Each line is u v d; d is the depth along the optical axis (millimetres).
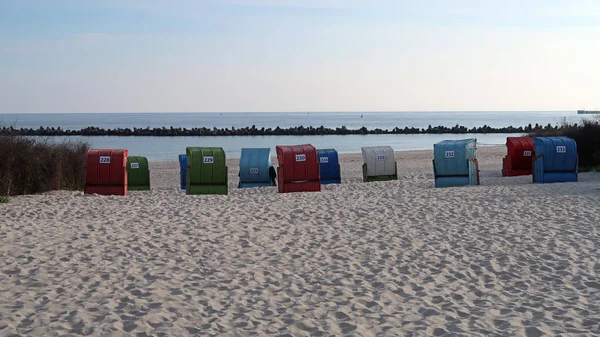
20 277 7652
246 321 6000
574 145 19250
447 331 5711
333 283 7512
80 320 5945
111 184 17438
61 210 13086
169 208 13406
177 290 7133
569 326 5785
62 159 19359
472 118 196375
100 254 8945
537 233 10352
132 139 69875
